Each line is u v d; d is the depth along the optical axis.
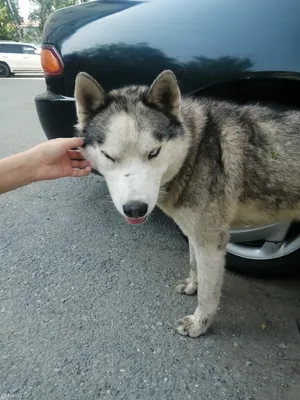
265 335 0.58
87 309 0.63
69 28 0.72
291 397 0.47
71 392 0.48
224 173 0.53
